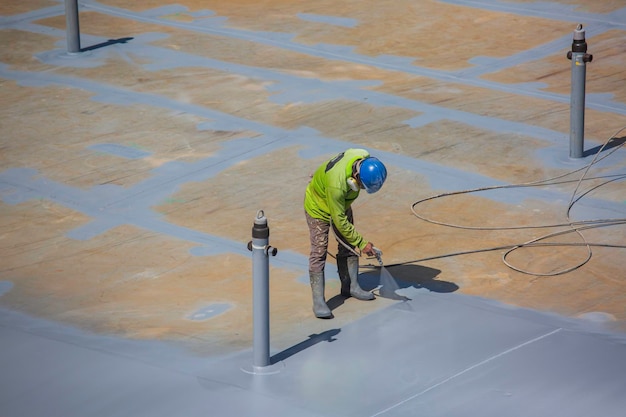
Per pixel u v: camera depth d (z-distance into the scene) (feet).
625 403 27.30
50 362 29.58
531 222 39.19
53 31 62.08
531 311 32.73
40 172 43.52
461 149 45.88
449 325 31.68
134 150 45.80
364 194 41.70
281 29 62.39
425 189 42.04
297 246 37.37
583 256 36.50
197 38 60.85
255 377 28.63
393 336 30.99
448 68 56.29
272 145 46.24
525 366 29.19
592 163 44.32
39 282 34.73
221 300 33.55
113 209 40.32
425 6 66.33
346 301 33.40
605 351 30.04
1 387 28.30
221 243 37.60
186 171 43.70
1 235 38.14
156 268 35.76
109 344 30.66
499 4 66.59
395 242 37.68
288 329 31.48
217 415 26.76
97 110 50.21
